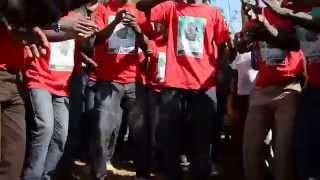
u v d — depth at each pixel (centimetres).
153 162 299
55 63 264
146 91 303
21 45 202
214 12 287
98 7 298
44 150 257
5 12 187
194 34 280
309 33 231
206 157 283
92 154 296
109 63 298
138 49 300
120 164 343
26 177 255
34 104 256
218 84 310
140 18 299
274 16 250
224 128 348
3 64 200
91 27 210
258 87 260
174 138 279
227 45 294
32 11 187
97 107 296
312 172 229
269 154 291
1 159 202
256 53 264
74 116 303
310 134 229
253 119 260
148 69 303
